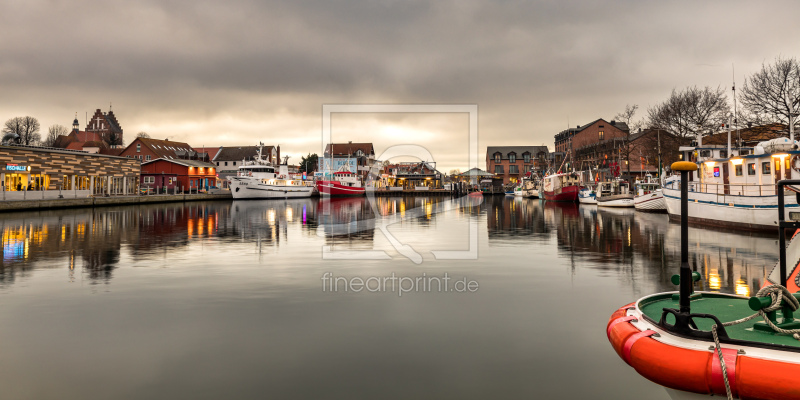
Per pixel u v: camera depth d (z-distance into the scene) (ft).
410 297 30.35
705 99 157.07
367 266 41.75
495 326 24.30
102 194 158.92
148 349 20.85
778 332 14.02
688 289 14.61
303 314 26.40
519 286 33.47
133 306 27.78
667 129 163.53
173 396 16.47
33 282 34.22
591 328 23.93
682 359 13.70
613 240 60.90
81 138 411.54
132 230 73.36
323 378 18.03
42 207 120.78
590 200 170.71
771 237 62.23
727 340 13.51
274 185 231.50
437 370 18.85
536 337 22.65
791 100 117.70
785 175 65.67
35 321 24.70
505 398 16.52
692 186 89.56
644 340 14.96
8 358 19.71
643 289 32.40
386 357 20.20
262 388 17.15
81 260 44.24
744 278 35.86
